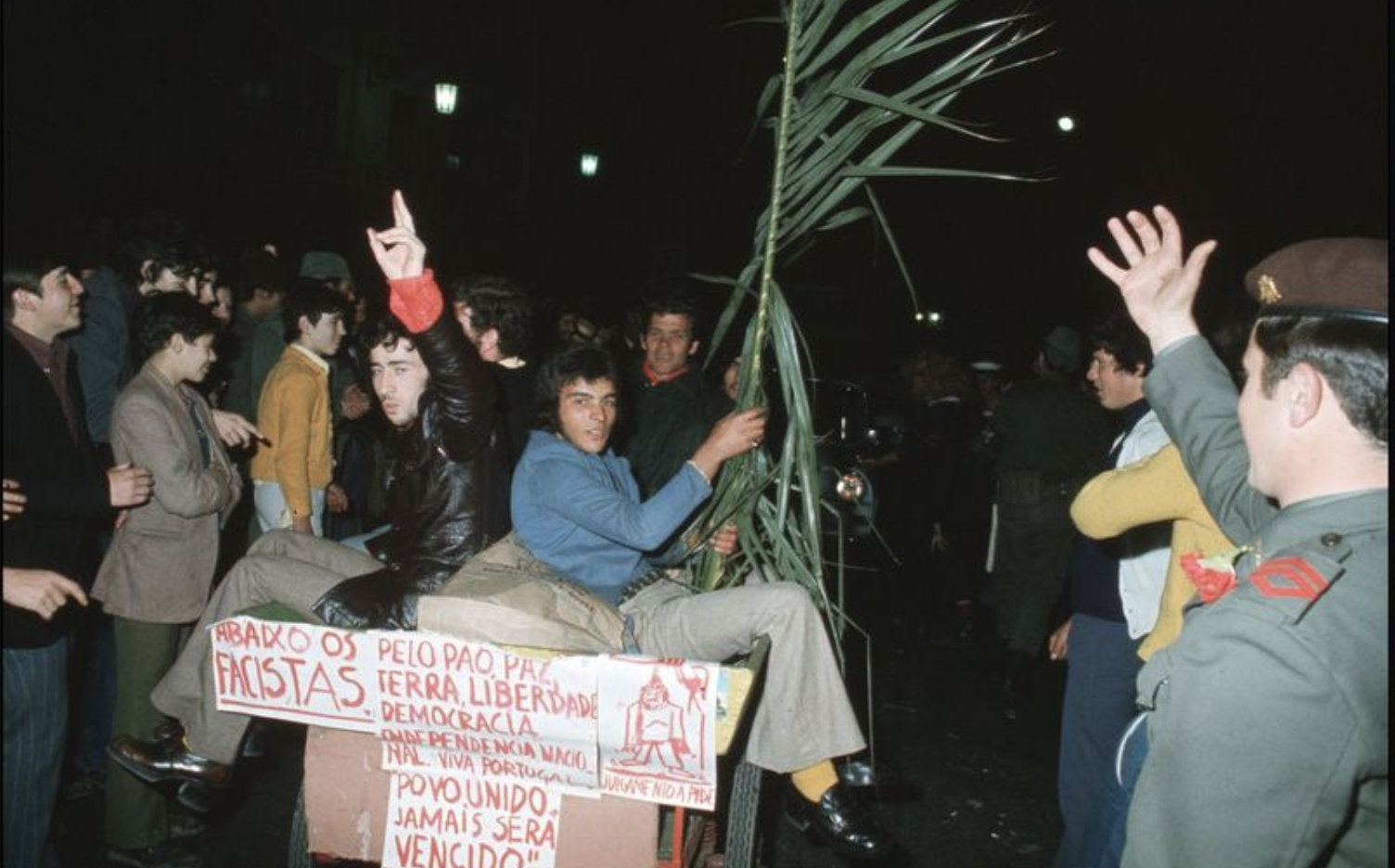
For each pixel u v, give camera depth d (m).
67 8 11.80
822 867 4.01
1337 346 1.42
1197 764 1.35
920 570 7.75
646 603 3.02
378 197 18.44
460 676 2.44
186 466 3.48
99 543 4.18
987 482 7.26
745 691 2.31
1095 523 2.76
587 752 2.42
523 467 3.01
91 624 4.12
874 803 4.59
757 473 3.29
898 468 8.75
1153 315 2.11
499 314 3.57
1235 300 2.74
